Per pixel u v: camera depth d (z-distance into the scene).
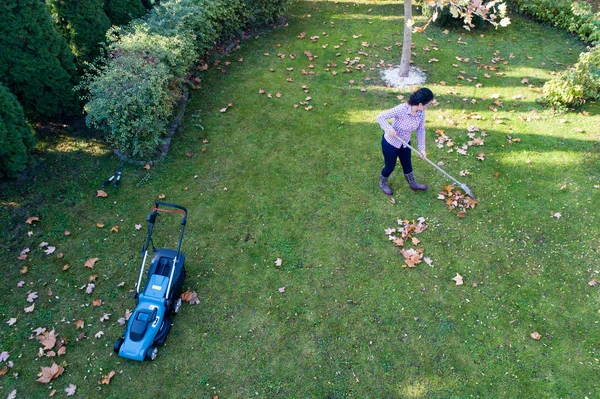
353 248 5.71
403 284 5.29
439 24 10.12
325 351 4.71
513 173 6.59
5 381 4.50
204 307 5.13
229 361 4.66
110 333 4.91
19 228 6.00
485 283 5.27
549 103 7.73
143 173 6.79
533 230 5.80
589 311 4.95
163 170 6.83
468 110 7.76
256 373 4.56
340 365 4.60
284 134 7.44
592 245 5.58
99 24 7.50
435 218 6.02
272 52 9.52
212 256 5.67
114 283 5.41
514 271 5.38
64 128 7.47
